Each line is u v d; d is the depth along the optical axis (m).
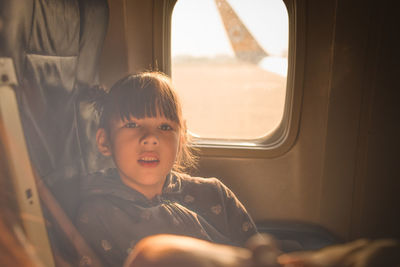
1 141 0.65
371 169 1.70
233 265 0.28
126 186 1.03
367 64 1.62
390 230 1.74
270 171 1.78
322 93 1.67
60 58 1.06
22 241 0.56
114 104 1.05
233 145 1.77
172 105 1.05
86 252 0.91
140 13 1.68
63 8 1.06
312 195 1.79
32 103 0.90
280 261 0.30
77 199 1.05
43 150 0.94
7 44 0.78
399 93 1.62
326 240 1.76
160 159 1.00
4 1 0.77
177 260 0.28
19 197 0.66
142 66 1.72
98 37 1.34
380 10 1.56
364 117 1.67
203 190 1.17
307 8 1.59
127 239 0.94
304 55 1.62
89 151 1.22
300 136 1.73
